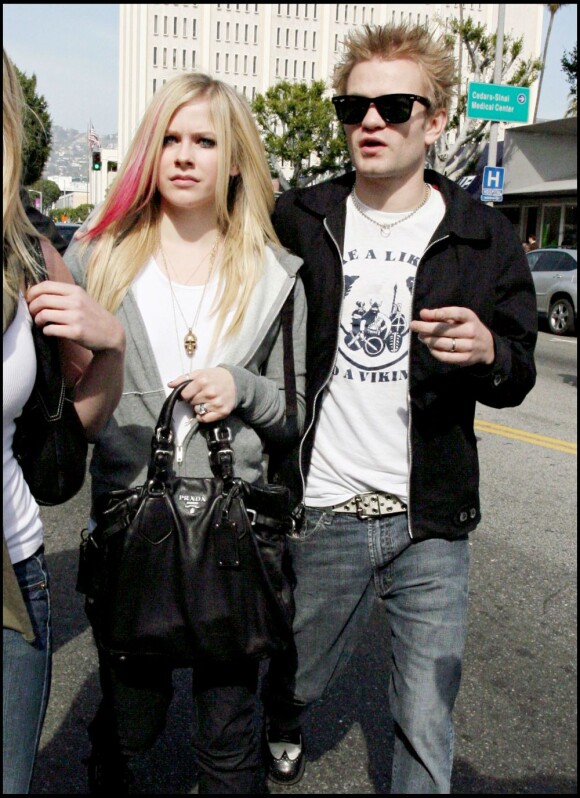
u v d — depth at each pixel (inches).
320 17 3189.0
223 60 3154.5
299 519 77.4
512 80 774.5
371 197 75.9
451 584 73.1
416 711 70.0
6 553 52.9
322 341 75.4
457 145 754.8
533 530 173.0
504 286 74.3
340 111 73.9
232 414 71.2
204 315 71.8
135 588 63.4
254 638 65.0
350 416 74.8
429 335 66.7
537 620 131.6
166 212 73.4
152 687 69.3
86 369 62.7
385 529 74.6
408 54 72.5
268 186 75.0
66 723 101.7
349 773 92.7
